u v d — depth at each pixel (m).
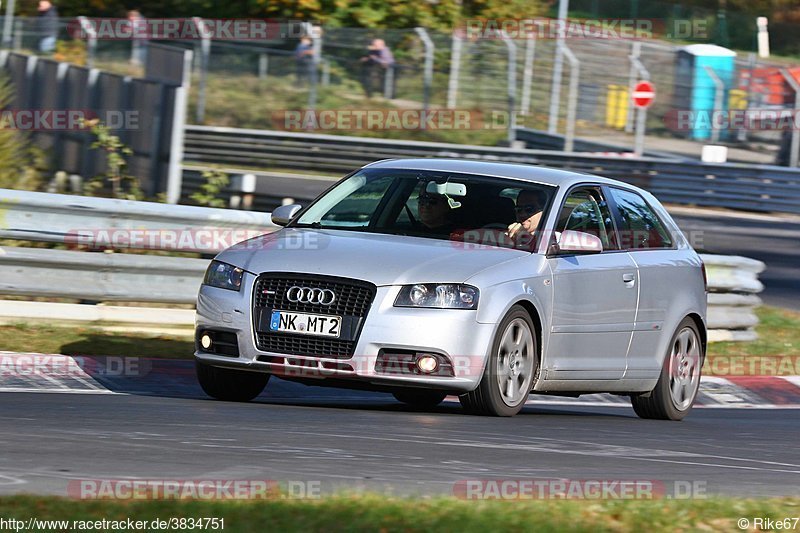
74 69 68.94
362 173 32.22
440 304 27.09
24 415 24.53
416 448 23.09
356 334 26.89
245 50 100.25
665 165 90.44
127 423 24.16
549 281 29.31
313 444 22.78
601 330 31.12
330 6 109.75
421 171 31.59
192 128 93.50
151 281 38.97
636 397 34.19
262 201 72.56
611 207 32.84
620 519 17.44
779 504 19.38
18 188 57.34
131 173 62.03
